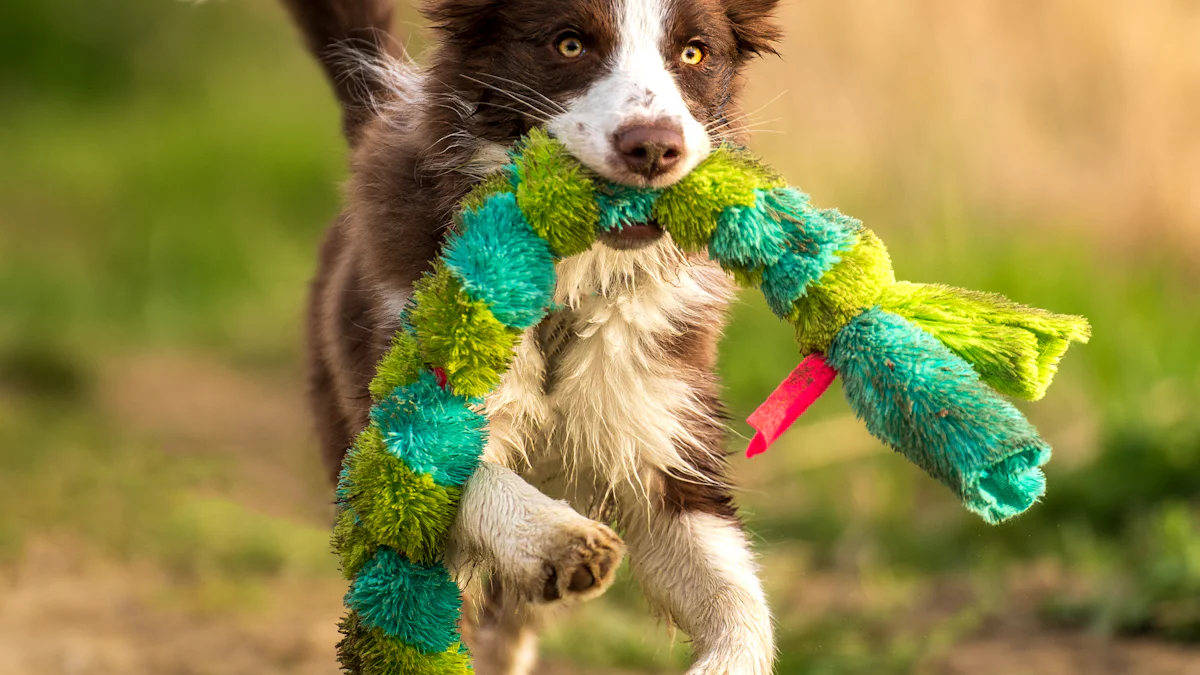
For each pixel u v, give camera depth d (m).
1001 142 11.52
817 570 7.99
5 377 12.14
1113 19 11.42
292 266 15.48
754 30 5.29
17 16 24.08
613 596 7.72
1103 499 7.91
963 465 3.91
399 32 6.61
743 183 4.29
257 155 18.28
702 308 5.22
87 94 23.50
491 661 6.12
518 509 4.22
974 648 6.58
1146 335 9.83
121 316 14.40
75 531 8.67
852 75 11.62
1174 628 6.47
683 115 4.45
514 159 4.43
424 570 4.30
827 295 4.21
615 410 5.07
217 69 24.03
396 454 4.23
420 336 4.29
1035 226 11.24
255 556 8.38
